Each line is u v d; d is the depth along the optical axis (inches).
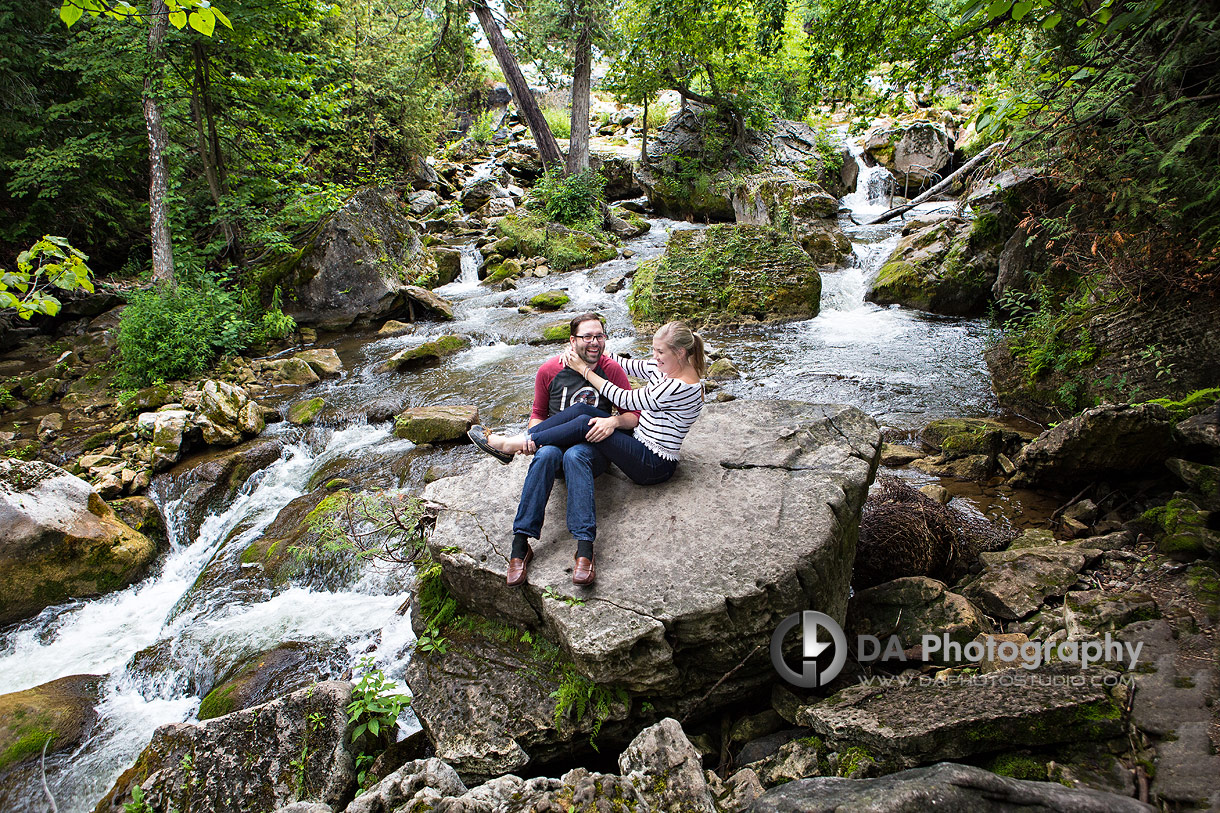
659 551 127.6
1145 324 229.3
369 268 455.5
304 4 468.4
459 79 804.6
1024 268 334.3
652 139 794.8
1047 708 100.2
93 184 474.9
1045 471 197.2
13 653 188.7
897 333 371.9
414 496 223.0
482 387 330.0
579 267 570.6
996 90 335.6
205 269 454.0
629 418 133.5
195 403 303.7
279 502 247.9
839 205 660.1
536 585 123.4
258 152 494.0
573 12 664.4
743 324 407.5
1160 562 147.7
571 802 101.0
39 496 210.4
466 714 123.3
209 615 191.3
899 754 101.0
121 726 161.5
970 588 153.3
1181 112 210.5
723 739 125.2
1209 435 164.2
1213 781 86.0
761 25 482.3
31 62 441.1
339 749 123.3
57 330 428.1
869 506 172.9
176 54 409.7
